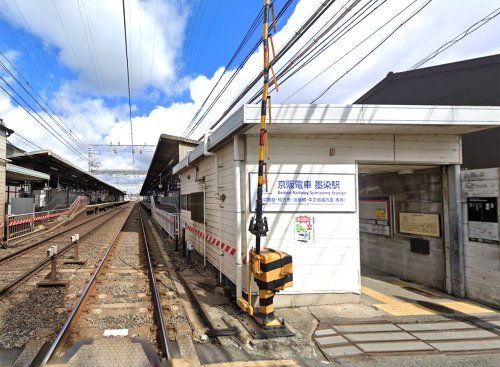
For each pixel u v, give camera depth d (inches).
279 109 233.6
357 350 189.9
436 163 294.7
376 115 241.4
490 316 244.5
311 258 267.0
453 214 299.7
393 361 178.5
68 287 315.9
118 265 423.2
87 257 475.8
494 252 264.4
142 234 804.6
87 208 1542.8
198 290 309.6
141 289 312.3
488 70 345.7
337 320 234.7
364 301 278.8
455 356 184.4
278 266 221.8
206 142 347.6
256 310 253.8
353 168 275.9
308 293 265.1
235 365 172.4
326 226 269.6
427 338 206.5
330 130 260.1
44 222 920.3
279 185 265.6
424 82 411.2
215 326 223.3
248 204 263.3
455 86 374.9
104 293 296.8
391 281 352.8
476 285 279.4
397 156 284.2
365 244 430.6
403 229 361.4
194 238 483.2
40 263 414.3
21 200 751.7
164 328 200.8
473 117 250.4
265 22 219.5
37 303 268.4
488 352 188.9
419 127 257.1
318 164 271.1
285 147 268.2
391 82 458.3
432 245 325.1
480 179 276.5
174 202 1014.4
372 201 413.4
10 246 585.9
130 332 209.3
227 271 306.2
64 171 1406.3
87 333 207.8
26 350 185.3
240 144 268.7
